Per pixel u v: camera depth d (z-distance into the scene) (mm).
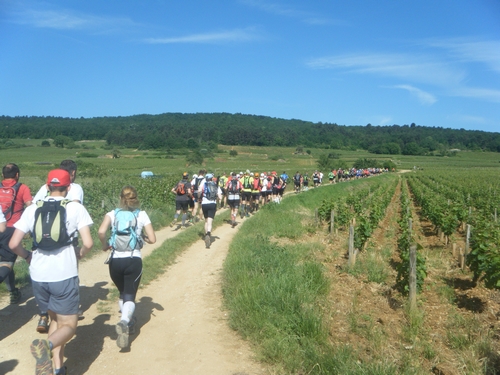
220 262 9633
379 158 145625
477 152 183000
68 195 5770
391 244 14258
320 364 4891
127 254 5281
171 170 68062
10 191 5918
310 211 22984
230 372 4770
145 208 16625
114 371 4695
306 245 11977
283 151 155750
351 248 9922
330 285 8430
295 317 6035
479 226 12961
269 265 8578
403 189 40375
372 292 8477
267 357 5094
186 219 15812
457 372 5406
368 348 5801
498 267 8188
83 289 7438
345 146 186500
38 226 4238
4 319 5969
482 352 5902
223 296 7211
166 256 9664
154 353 5133
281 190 23969
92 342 5367
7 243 5832
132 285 5340
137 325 5926
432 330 6801
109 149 142875
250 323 5820
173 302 6918
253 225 14484
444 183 50094
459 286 9414
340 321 6703
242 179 18188
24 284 7480
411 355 5684
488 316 7520
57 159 98688
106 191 21797
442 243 15477
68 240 4359
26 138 172250
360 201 23812
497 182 49906
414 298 7348
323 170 80062
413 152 169875
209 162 109000
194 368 4816
